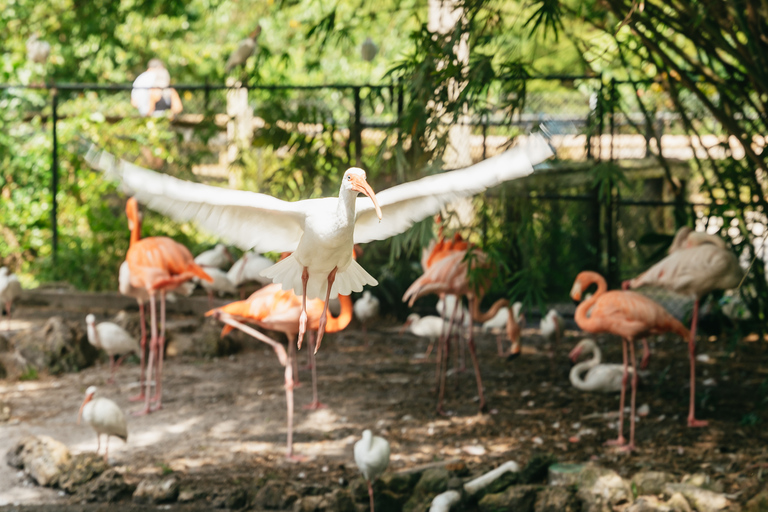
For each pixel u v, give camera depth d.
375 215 3.67
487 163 3.19
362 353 10.70
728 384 9.16
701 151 14.81
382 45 20.22
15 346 9.51
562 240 12.98
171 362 10.05
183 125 15.82
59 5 17.44
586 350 8.80
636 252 14.16
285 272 4.09
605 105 8.45
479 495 5.89
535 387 9.08
